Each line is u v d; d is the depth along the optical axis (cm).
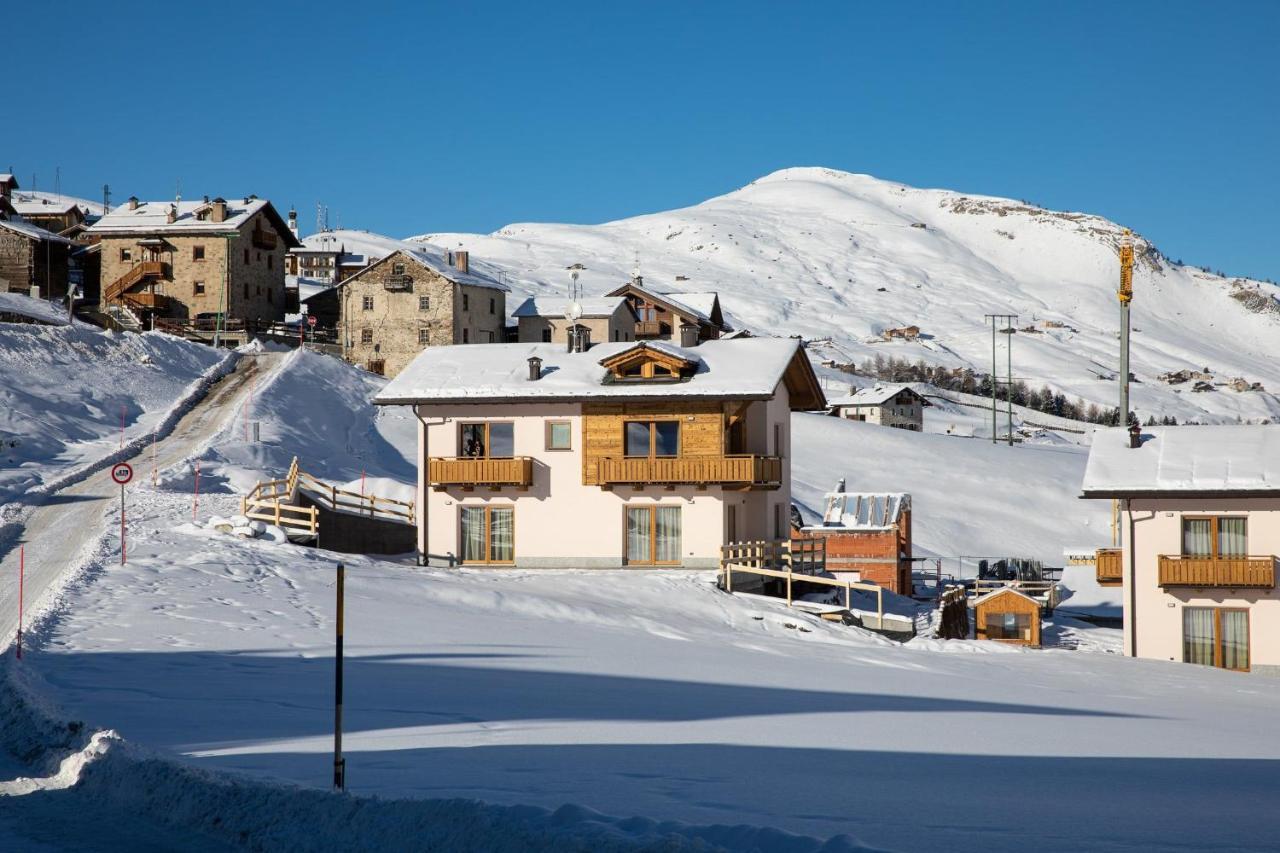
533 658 2592
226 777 1247
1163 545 3891
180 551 3772
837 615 4094
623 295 11944
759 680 2466
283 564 3741
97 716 1700
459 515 4584
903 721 1909
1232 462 3912
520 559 4538
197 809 1198
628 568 4459
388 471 7144
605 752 1463
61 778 1384
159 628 2677
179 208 11369
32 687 1902
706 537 4428
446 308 10644
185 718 1703
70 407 6862
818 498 8394
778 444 4950
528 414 4562
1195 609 3856
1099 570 4059
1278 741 1948
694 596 3944
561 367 4719
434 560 4581
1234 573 3744
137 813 1239
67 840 1139
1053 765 1486
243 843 1109
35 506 4625
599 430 4494
